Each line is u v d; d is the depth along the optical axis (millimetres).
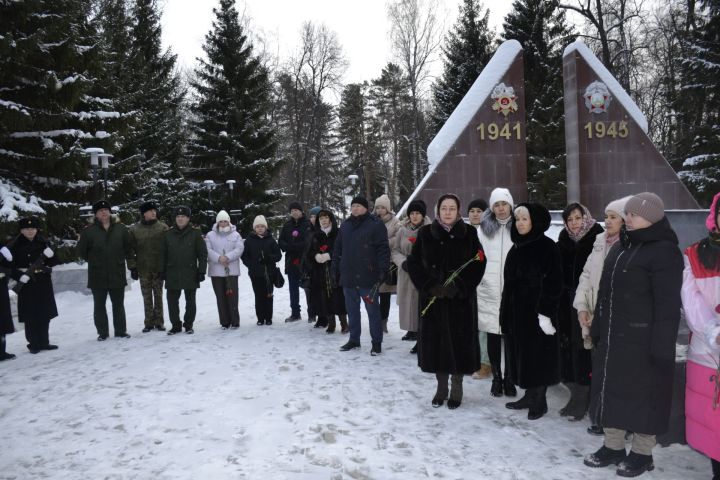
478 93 12820
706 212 10336
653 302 3217
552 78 25906
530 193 24516
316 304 7859
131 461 3561
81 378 5641
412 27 31984
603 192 13117
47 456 3689
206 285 14016
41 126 12883
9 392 5246
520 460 3549
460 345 4512
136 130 21969
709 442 3023
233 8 29234
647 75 29000
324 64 38781
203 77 28859
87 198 14617
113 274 7664
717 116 21156
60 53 13195
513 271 4383
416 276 4570
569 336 4340
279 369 5762
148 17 31203
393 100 45500
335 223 7848
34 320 7070
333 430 4043
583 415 4336
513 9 27625
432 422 4250
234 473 3311
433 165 12836
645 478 3273
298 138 40094
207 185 26766
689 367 3197
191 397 4883
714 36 19906
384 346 6902
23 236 7133
